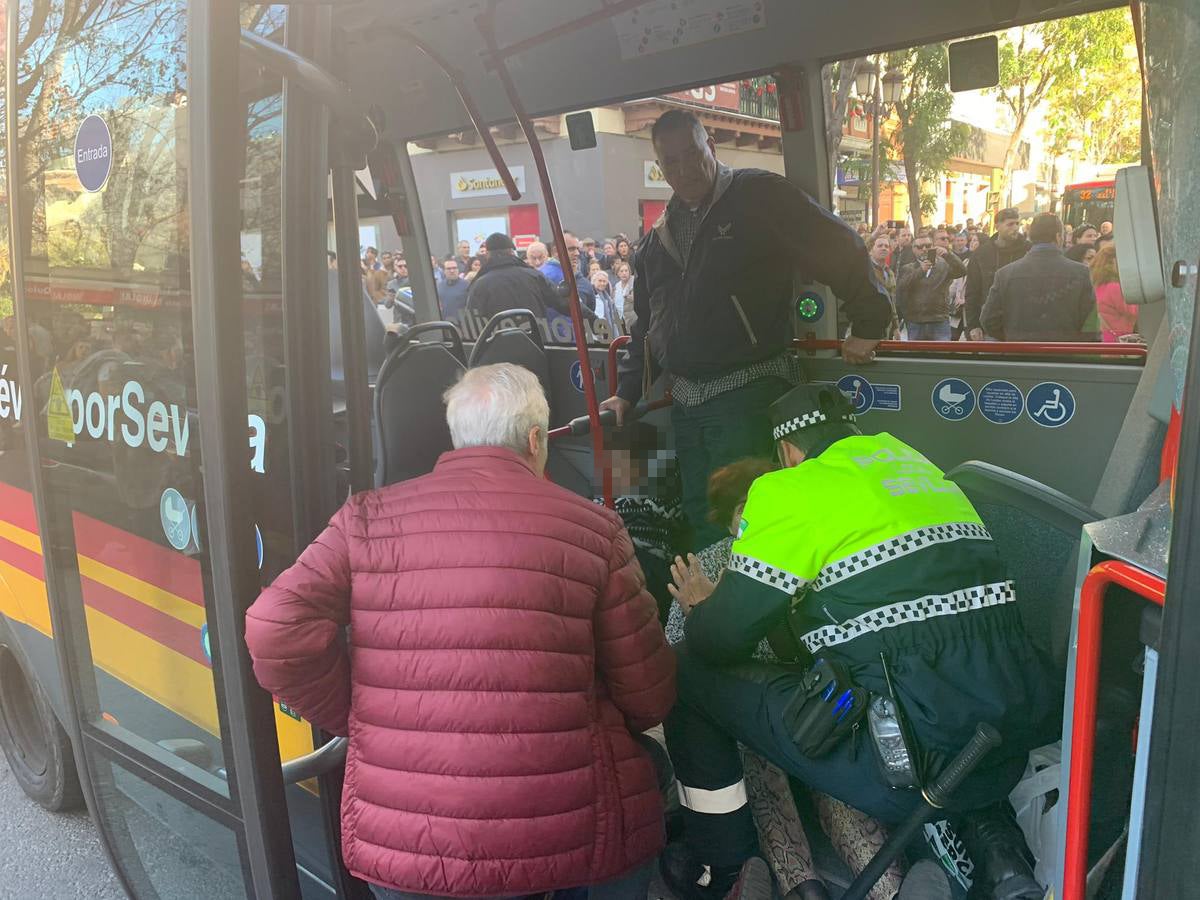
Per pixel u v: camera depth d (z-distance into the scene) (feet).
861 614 6.44
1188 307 3.66
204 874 6.70
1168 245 4.25
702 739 7.28
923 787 6.07
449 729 5.22
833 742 6.37
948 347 10.84
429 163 14.38
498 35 12.55
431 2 10.46
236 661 5.46
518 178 13.42
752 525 6.68
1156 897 3.35
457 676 5.23
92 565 7.00
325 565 5.40
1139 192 5.08
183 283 5.41
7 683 10.90
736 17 10.86
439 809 5.20
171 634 6.29
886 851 6.23
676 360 11.98
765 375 11.65
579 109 12.43
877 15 9.94
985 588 6.49
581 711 5.43
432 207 14.56
